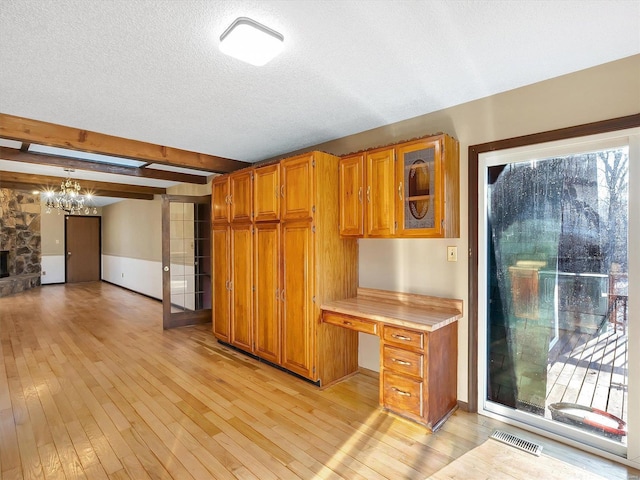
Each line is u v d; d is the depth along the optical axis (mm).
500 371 2547
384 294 3104
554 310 2328
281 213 3279
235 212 3848
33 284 8656
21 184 6180
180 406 2660
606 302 2127
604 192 2119
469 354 2592
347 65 2041
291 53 1896
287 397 2822
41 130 3037
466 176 2621
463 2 1478
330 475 1901
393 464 1993
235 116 2906
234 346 4008
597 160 2139
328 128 3217
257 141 3664
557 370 2314
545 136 2254
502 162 2480
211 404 2695
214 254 4223
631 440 1984
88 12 1528
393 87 2352
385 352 2529
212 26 1646
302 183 3068
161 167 5195
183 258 5223
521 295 2461
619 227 2076
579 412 2217
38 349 3990
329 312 2941
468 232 2598
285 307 3258
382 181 2740
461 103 2633
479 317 2574
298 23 1620
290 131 3309
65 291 8234
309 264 3014
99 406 2652
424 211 2518
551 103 2236
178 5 1480
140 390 2932
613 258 2100
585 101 2111
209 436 2264
